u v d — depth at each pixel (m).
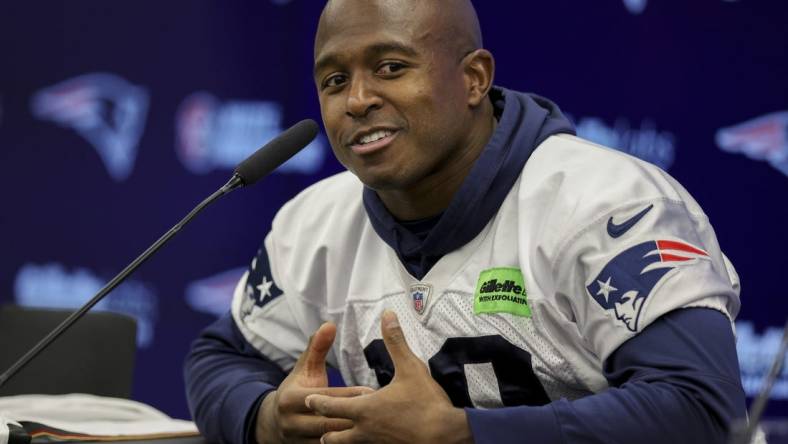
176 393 13.65
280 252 7.67
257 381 7.09
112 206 13.62
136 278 13.62
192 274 13.67
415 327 6.80
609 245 5.91
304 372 6.26
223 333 7.83
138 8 13.61
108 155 13.62
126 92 13.61
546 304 6.21
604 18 13.45
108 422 7.48
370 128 6.26
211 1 13.59
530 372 6.42
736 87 13.48
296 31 13.59
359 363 7.29
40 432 6.72
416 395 5.50
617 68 13.47
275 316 7.61
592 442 5.34
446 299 6.65
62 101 13.62
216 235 13.66
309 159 13.62
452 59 6.40
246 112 13.63
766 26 13.46
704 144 13.48
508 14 13.45
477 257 6.62
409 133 6.27
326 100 6.45
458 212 6.54
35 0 13.55
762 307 13.45
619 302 5.72
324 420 5.98
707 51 13.48
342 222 7.38
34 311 9.48
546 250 6.16
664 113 13.48
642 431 5.32
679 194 6.30
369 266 7.16
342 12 6.35
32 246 13.62
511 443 5.36
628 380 5.66
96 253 13.63
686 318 5.57
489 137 6.81
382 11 6.25
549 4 13.47
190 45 13.62
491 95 7.13
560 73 13.48
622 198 6.03
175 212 13.64
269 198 13.70
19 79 13.59
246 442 6.69
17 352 9.33
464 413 5.45
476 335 6.51
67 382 9.30
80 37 13.60
